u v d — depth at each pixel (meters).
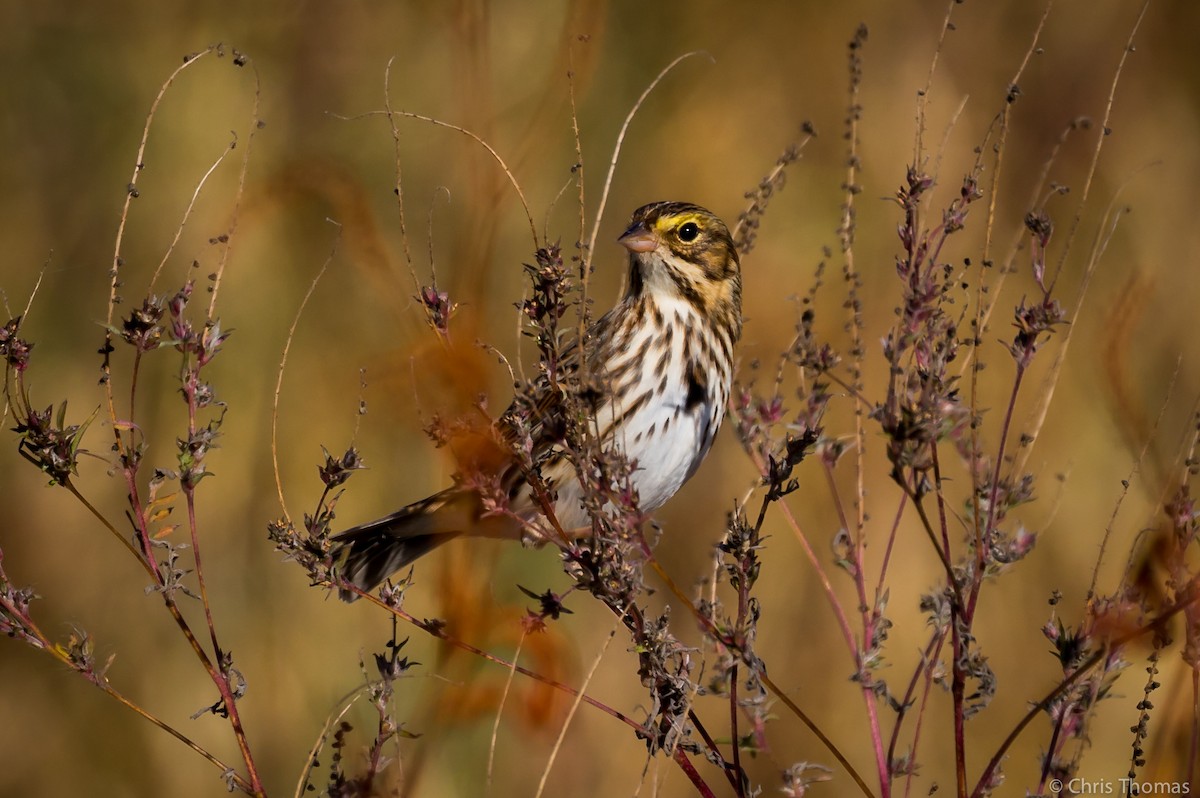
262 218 11.34
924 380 5.60
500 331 11.42
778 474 6.23
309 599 11.80
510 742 10.34
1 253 13.48
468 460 6.36
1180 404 12.80
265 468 12.29
